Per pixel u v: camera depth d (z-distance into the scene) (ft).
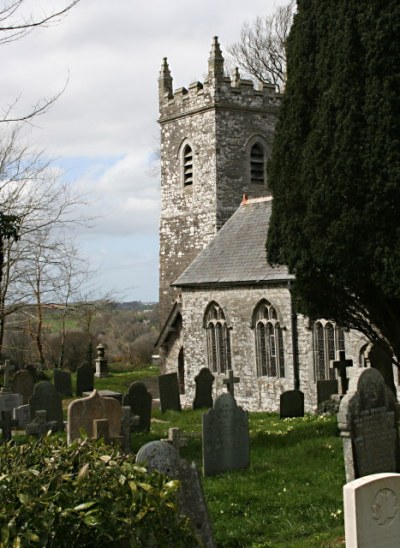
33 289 126.93
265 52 176.86
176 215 141.79
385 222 58.95
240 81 136.36
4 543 21.86
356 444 43.83
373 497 28.48
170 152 143.33
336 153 60.23
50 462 25.66
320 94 63.26
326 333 94.73
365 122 59.72
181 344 126.52
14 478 24.07
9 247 93.50
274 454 57.41
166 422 82.64
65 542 22.89
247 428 53.42
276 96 139.64
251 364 105.09
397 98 58.59
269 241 69.00
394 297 59.67
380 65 59.36
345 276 60.54
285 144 66.13
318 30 64.03
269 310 102.58
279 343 101.30
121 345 189.67
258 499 44.52
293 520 40.50
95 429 49.96
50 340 165.07
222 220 133.90
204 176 136.05
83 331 176.86
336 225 59.82
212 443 52.01
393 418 46.06
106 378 144.87
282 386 100.07
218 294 110.73
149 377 148.87
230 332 108.37
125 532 23.63
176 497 27.48
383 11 59.47
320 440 61.05
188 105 138.82
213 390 111.86
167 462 30.12
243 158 136.56
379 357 75.66
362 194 59.62
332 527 39.06
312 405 95.71
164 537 24.81
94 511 23.07
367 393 44.86
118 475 25.05
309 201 61.98
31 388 97.96
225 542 37.73
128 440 57.31
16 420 67.41
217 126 134.31
